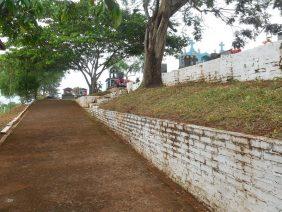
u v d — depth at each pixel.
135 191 7.90
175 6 18.69
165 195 7.61
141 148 11.35
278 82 9.37
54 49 36.00
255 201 5.21
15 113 28.02
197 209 6.79
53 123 19.62
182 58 24.22
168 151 8.84
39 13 6.09
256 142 5.16
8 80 45.50
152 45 18.94
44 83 59.31
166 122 8.95
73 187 8.24
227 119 7.04
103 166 10.12
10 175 9.30
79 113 25.27
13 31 12.60
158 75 18.98
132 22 33.59
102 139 14.36
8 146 13.05
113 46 37.47
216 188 6.39
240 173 5.59
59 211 6.82
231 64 12.70
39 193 7.85
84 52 38.34
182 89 13.82
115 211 6.80
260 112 6.64
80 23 33.12
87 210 6.86
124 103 16.66
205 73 14.62
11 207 7.05
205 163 6.82
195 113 8.68
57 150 12.34
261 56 11.00
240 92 8.91
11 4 4.00
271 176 4.85
